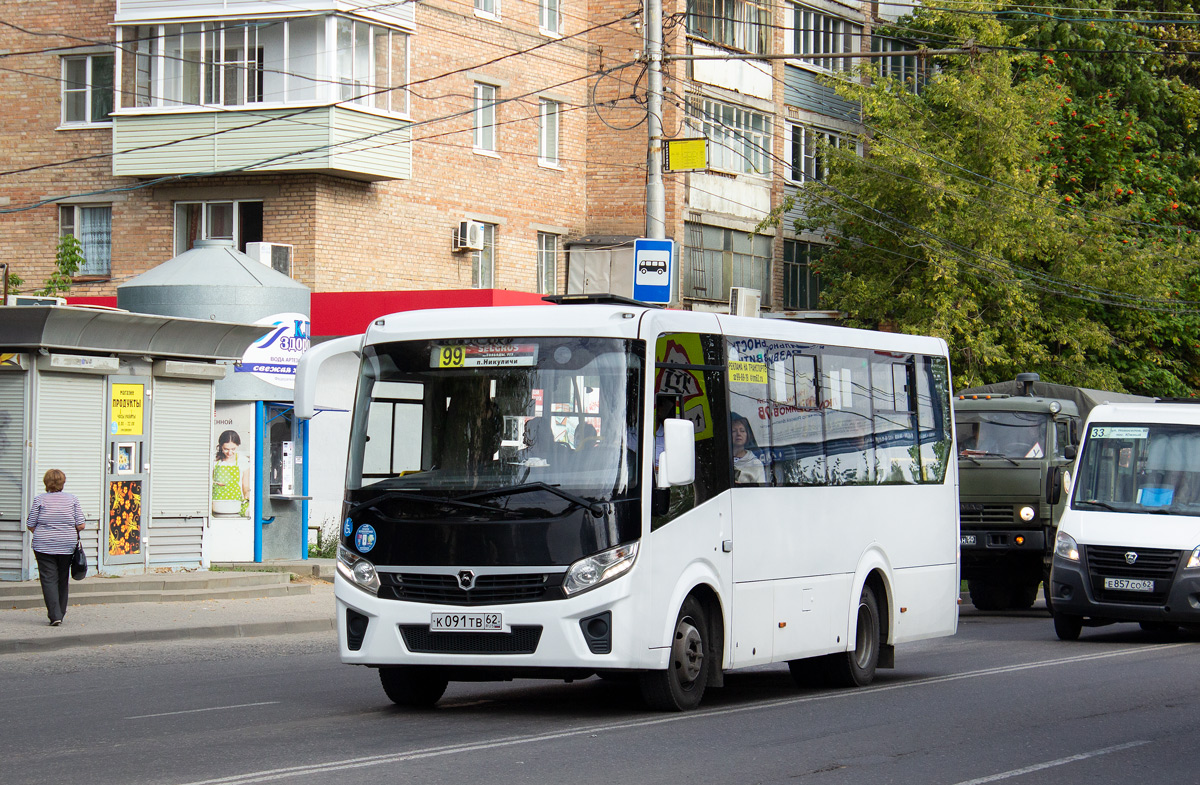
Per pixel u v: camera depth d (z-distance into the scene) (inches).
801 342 495.8
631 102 1438.2
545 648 395.9
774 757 354.0
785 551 471.2
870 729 405.7
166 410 820.6
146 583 764.6
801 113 1603.1
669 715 424.8
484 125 1344.7
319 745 364.5
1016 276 1387.8
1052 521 848.3
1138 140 1542.8
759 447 463.2
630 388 411.2
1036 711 447.2
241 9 1168.8
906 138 1362.0
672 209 1422.2
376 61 1205.1
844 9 1647.4
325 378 1033.5
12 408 745.6
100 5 1254.3
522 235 1385.3
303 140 1154.0
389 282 1246.9
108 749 358.3
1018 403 869.2
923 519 563.5
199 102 1186.6
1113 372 1481.3
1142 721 427.8
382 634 408.8
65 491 718.5
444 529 405.4
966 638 723.4
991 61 1364.4
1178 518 692.7
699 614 434.3
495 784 309.3
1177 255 1454.2
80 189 1256.2
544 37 1398.9
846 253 1464.1
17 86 1278.3
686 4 1446.9
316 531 1010.7
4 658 578.2
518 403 415.8
